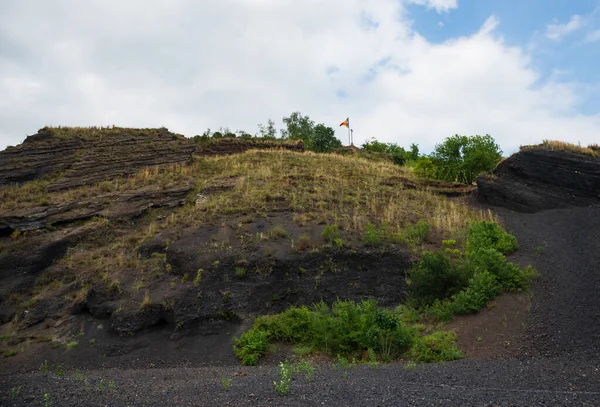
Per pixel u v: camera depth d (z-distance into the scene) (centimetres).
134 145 2673
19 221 1833
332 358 1167
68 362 1264
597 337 1058
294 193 2062
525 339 1120
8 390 781
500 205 2170
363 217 1855
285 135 4747
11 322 1438
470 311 1294
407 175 2734
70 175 2308
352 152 4550
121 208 1975
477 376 845
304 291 1491
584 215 1850
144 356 1286
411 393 693
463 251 1672
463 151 2794
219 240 1677
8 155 2434
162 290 1476
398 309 1398
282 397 686
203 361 1245
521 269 1513
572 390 705
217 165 2627
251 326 1366
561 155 2123
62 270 1625
